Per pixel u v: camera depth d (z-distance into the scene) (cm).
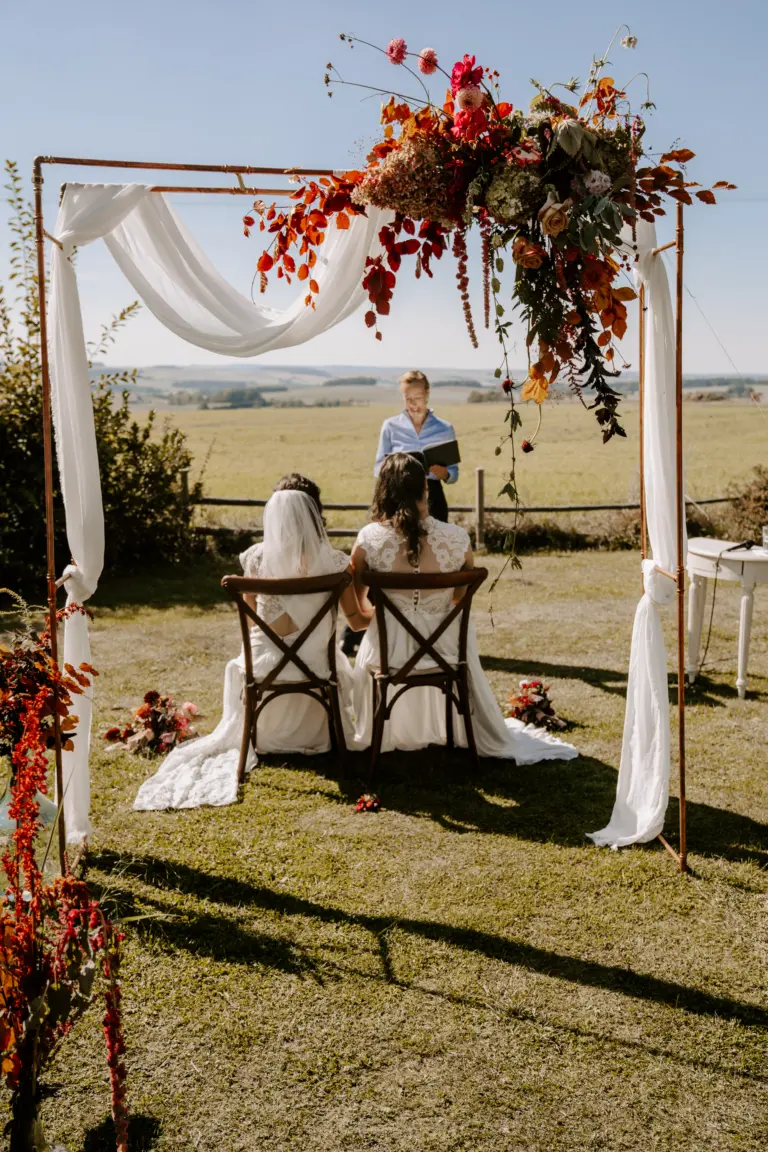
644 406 333
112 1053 191
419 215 281
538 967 273
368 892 315
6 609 748
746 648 510
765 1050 238
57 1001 189
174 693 539
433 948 283
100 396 880
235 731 443
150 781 405
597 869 330
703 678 553
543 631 676
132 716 478
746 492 1036
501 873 328
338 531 1030
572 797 393
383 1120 215
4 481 805
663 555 332
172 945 283
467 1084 226
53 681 239
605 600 770
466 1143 208
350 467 2300
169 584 850
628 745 356
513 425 280
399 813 378
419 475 407
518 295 271
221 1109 218
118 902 306
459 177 272
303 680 415
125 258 309
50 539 285
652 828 344
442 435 595
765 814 373
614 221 252
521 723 478
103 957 191
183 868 330
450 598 416
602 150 262
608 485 1773
